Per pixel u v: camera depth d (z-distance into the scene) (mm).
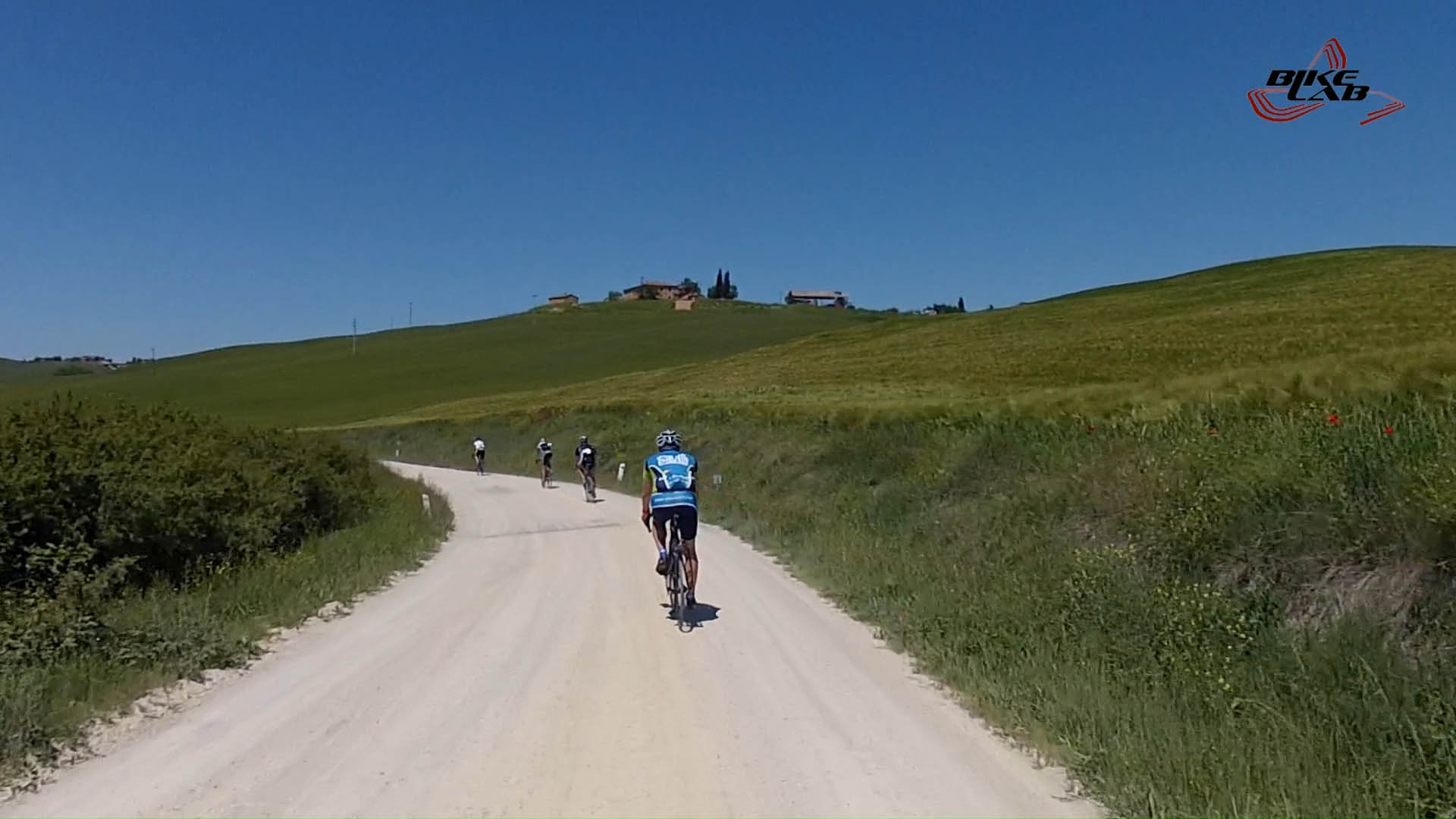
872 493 16906
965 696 6723
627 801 4895
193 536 11328
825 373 53438
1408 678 5379
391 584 11711
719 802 4887
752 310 148625
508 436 48781
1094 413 17438
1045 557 9789
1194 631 6746
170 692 6840
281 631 8938
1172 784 4840
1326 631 6277
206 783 5090
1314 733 5109
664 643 8383
